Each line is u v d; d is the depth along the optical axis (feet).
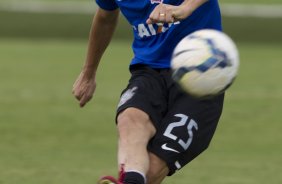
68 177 73.26
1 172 74.59
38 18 226.58
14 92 123.34
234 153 85.51
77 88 51.88
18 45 188.55
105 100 116.67
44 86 129.70
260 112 108.17
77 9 247.91
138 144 42.91
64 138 92.22
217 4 47.44
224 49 40.57
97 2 49.96
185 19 46.42
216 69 40.34
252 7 263.29
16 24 218.18
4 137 92.02
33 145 87.81
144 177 41.96
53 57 168.14
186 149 44.19
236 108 110.52
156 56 47.26
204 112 44.98
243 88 128.16
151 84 46.24
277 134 95.50
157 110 45.14
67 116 104.83
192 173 75.61
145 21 47.21
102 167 77.77
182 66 40.55
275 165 79.82
